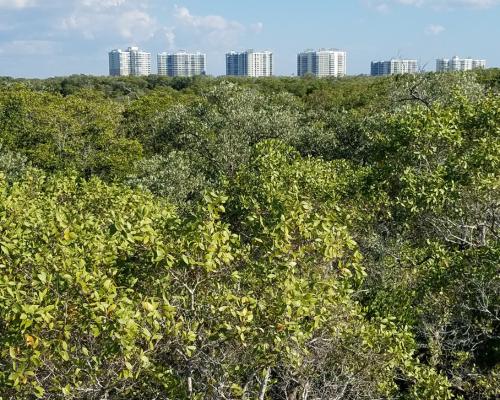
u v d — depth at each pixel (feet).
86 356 23.40
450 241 49.21
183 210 66.85
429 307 47.03
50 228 31.45
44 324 22.20
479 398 41.52
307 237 28.78
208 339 26.58
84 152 125.90
